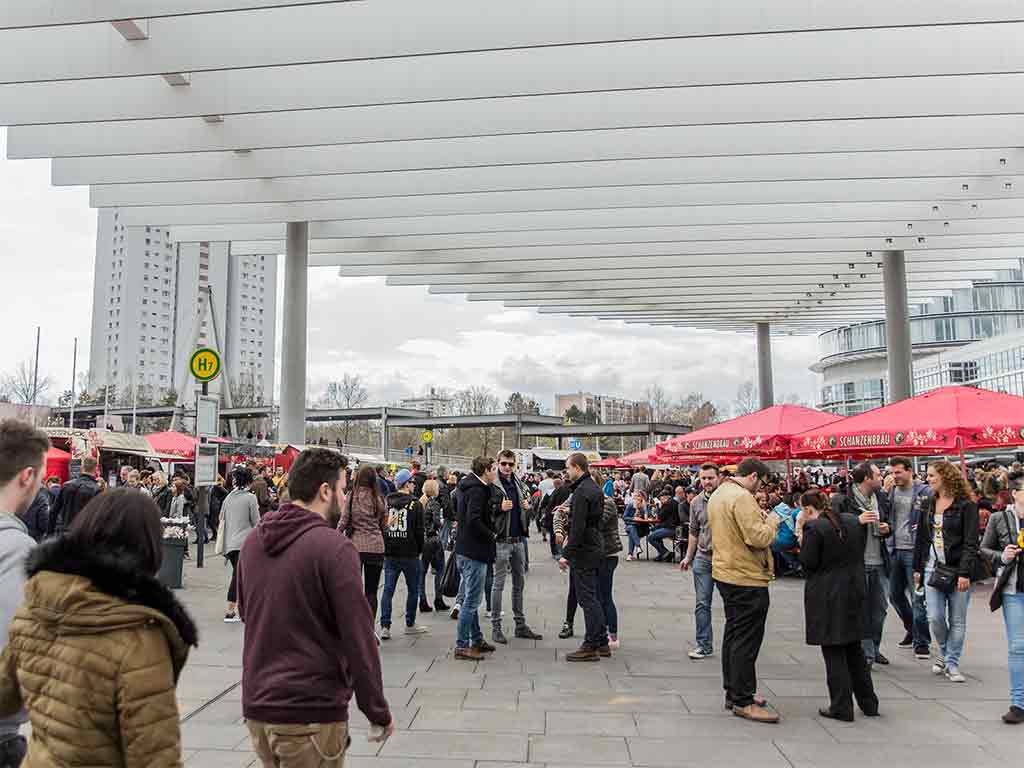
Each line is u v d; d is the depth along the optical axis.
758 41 11.69
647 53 11.86
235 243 22.05
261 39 11.17
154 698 1.79
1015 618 5.30
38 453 2.47
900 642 7.97
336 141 13.71
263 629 2.52
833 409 98.19
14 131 14.38
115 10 10.08
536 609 10.15
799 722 5.21
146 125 14.12
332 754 2.49
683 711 5.43
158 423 89.12
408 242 20.80
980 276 26.19
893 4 10.27
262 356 123.12
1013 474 5.81
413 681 6.23
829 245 21.17
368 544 7.62
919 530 6.82
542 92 12.02
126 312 110.50
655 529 17.03
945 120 13.98
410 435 90.94
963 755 4.59
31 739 1.85
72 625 1.77
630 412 151.25
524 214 18.89
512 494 8.08
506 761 4.43
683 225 18.58
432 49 10.92
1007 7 10.12
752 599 5.36
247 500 8.65
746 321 36.97
